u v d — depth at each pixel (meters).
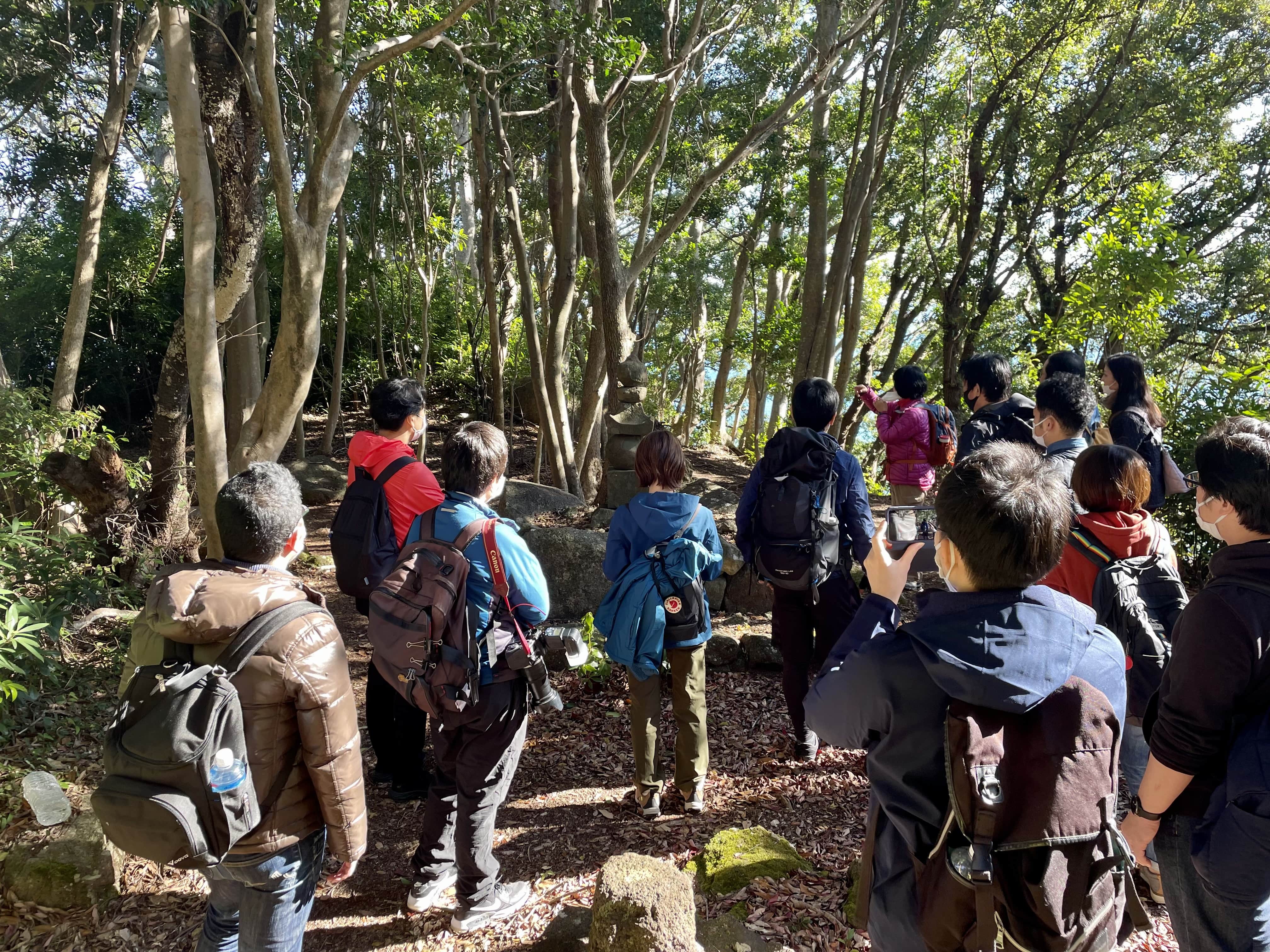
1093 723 1.32
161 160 17.94
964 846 1.33
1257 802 1.51
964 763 1.28
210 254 4.46
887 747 1.43
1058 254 14.85
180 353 6.41
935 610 1.43
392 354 19.27
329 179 4.57
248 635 1.76
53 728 3.82
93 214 7.82
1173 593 2.45
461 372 19.20
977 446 4.12
